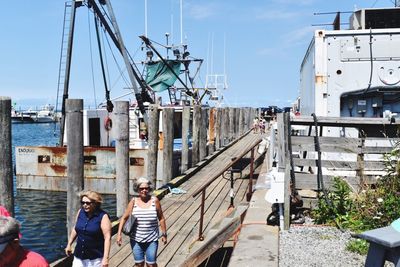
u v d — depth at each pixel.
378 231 3.23
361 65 9.03
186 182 14.66
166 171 14.95
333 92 9.14
